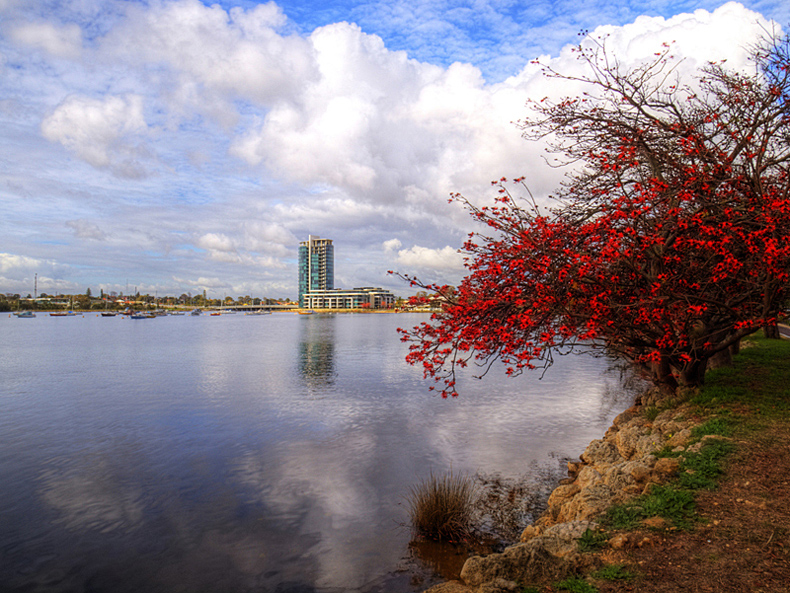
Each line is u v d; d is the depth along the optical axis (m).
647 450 10.23
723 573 4.82
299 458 16.27
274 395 28.92
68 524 11.49
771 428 9.04
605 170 9.88
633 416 15.92
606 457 12.64
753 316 9.99
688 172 9.11
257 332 112.38
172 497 13.06
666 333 10.27
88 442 18.83
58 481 14.43
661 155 9.91
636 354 12.12
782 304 10.80
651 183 9.08
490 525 10.50
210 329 130.12
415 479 13.85
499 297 8.36
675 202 9.00
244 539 10.54
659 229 9.41
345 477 14.27
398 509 11.70
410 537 10.11
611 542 5.73
